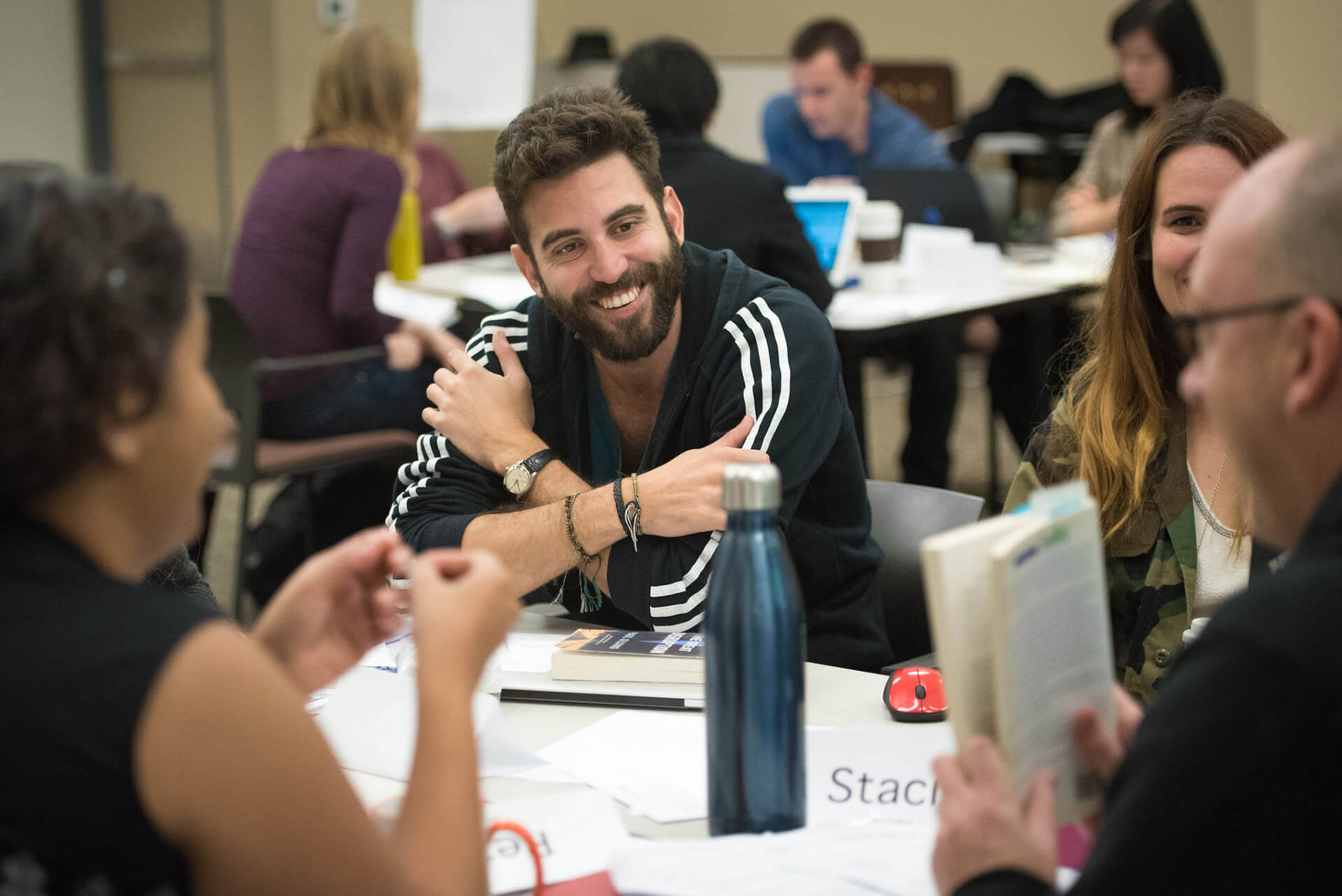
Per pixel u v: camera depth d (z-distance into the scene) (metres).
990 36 7.42
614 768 1.19
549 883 1.00
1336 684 0.71
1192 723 0.75
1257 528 0.85
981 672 0.83
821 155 5.16
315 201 3.44
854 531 1.80
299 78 6.52
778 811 0.98
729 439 1.64
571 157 1.63
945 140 6.48
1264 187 0.79
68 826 0.69
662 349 1.75
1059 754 0.87
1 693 0.70
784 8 7.64
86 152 7.30
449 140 6.26
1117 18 4.53
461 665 0.88
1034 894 0.79
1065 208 4.60
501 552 1.67
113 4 7.15
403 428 3.50
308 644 0.98
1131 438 1.56
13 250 0.69
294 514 3.52
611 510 1.61
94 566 0.75
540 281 1.75
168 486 0.76
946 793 0.83
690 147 3.15
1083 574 0.86
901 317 3.34
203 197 7.12
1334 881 0.73
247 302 3.47
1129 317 1.56
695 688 1.34
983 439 5.42
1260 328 0.77
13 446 0.70
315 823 0.73
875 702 1.33
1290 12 6.00
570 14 7.75
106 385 0.70
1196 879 0.74
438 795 0.82
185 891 0.73
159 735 0.70
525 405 1.82
